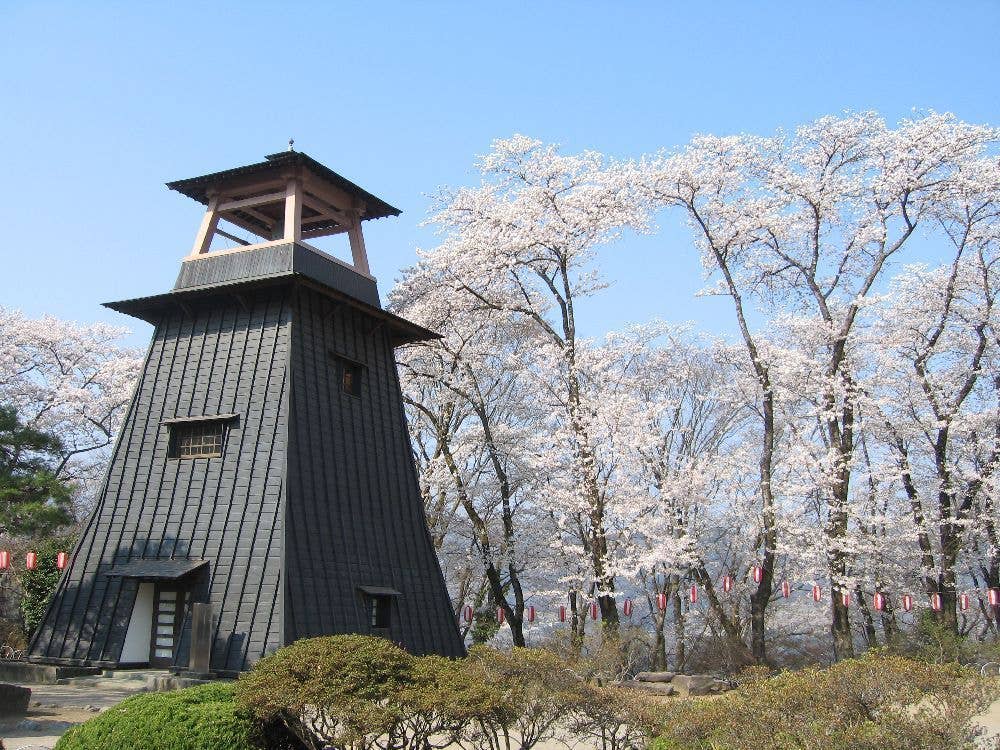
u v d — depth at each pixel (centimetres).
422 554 1991
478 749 1151
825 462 2312
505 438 2780
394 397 2089
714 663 2406
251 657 1564
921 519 2623
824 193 2464
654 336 3145
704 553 2495
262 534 1656
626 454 2400
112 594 1738
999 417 2569
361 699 967
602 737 997
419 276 2819
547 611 3006
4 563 1844
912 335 2669
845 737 762
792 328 2728
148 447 1844
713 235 2541
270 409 1756
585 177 2680
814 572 2494
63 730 1271
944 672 844
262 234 2225
